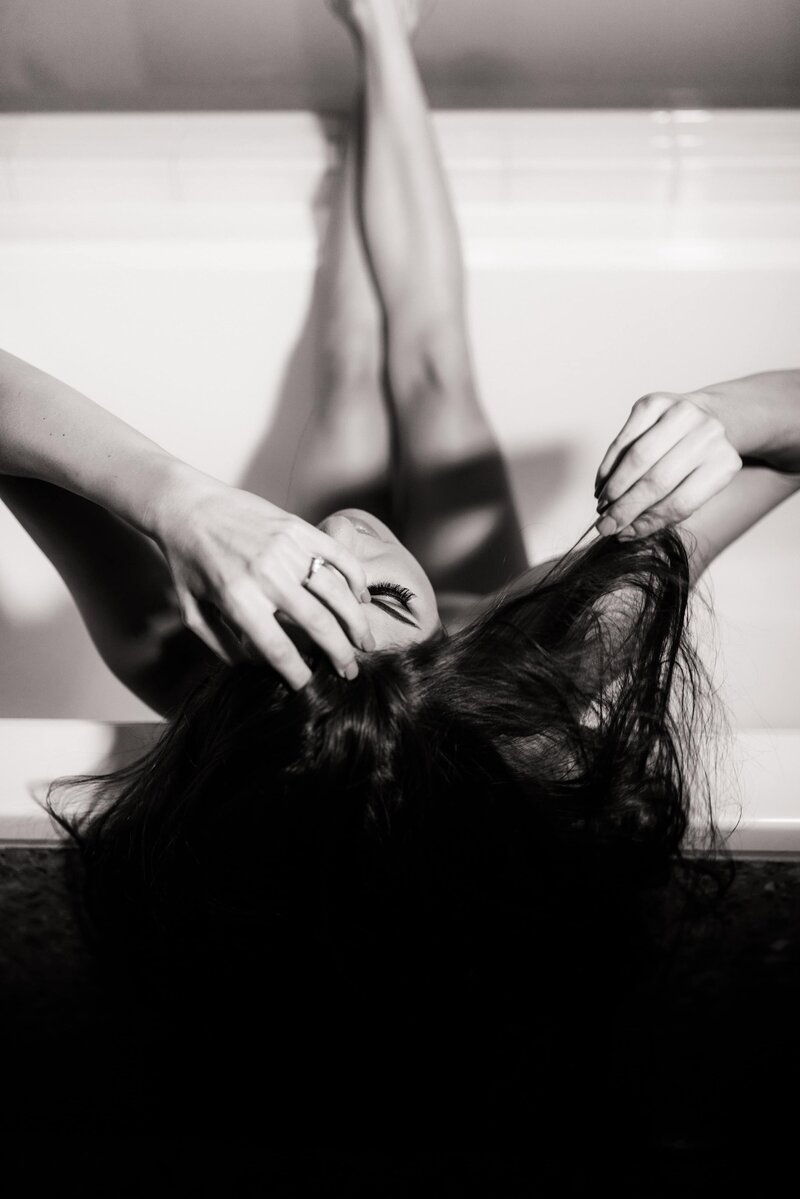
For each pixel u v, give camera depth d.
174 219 1.16
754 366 1.17
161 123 1.18
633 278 1.13
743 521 0.93
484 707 0.69
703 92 1.46
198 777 0.67
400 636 0.75
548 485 1.23
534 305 1.15
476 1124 0.75
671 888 0.71
